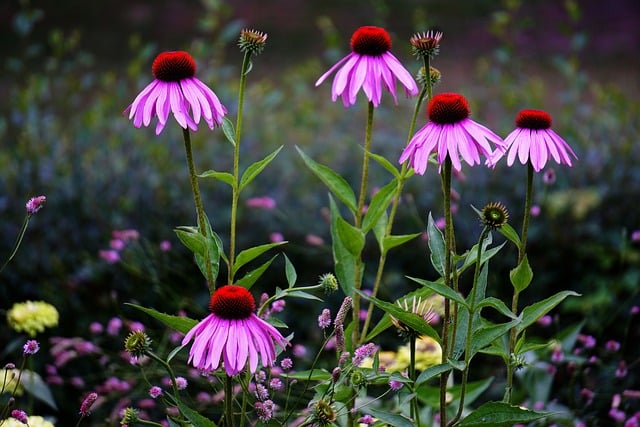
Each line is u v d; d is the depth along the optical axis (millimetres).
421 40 3451
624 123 8078
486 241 3293
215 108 3367
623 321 6074
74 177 7137
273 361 2951
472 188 7246
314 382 4754
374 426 3760
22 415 3672
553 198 6965
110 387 4738
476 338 3236
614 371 5102
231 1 20672
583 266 6539
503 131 8109
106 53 16594
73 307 5844
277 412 4320
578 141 7574
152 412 4855
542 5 20578
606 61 16594
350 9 20609
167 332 4973
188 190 7285
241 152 8094
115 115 8602
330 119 9031
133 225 6531
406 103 8570
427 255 6570
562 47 17641
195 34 18250
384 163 3885
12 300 5992
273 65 15969
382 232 4125
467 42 17734
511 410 3213
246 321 2941
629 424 4430
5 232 6449
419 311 3459
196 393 5094
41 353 5625
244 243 6676
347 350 3881
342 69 3721
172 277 6117
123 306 5844
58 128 7988
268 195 7207
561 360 4668
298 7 20812
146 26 18844
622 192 7109
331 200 4031
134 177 7297
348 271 4020
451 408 4367
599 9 20594
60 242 6426
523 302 6195
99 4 20422
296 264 6613
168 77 3314
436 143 3131
